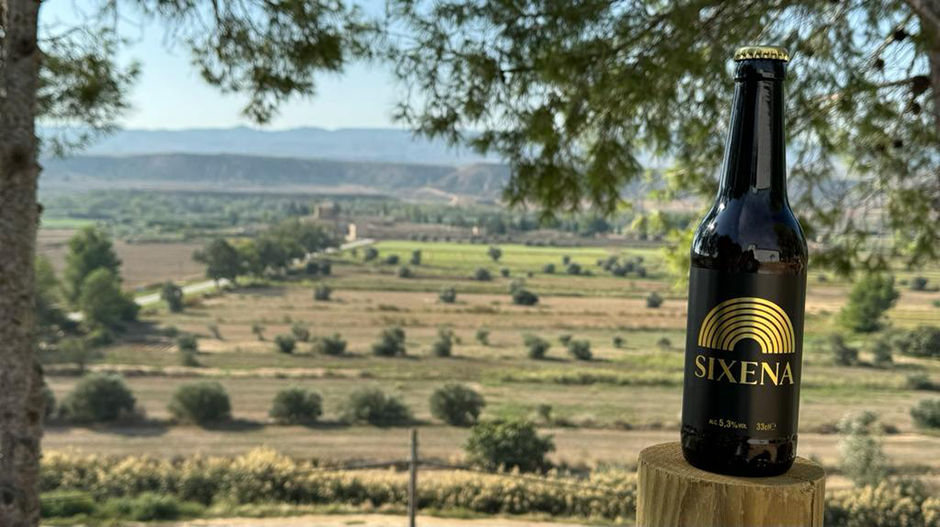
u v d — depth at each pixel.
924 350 56.47
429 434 41.16
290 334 68.69
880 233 3.73
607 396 50.25
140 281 92.62
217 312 78.44
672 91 3.19
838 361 54.72
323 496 21.73
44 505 18.33
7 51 2.82
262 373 55.91
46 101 3.65
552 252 120.62
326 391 51.03
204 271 101.00
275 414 43.97
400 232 143.12
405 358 61.84
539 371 56.69
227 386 51.44
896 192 3.71
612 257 114.19
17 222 2.81
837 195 3.75
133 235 127.69
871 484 21.59
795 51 3.34
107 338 61.97
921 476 26.16
